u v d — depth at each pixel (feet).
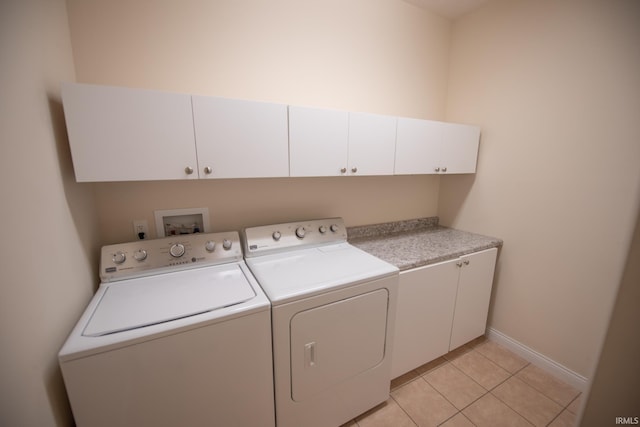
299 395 3.92
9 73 2.36
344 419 4.48
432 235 6.95
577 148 4.99
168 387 3.02
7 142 2.28
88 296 3.72
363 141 5.07
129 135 3.36
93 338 2.71
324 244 5.63
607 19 4.43
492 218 6.63
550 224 5.53
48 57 3.08
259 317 3.41
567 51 4.96
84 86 3.09
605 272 4.83
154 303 3.36
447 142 6.13
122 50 4.03
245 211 5.36
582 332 5.24
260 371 3.55
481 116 6.60
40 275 2.63
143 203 4.54
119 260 3.96
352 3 5.73
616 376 1.95
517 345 6.36
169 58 4.31
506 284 6.48
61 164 3.22
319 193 6.10
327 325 3.94
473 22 6.59
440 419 4.77
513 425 4.64
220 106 3.80
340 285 3.94
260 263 4.67
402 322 5.08
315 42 5.45
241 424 3.56
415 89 6.89
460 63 6.99
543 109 5.41
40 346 2.55
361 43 5.97
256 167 4.17
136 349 2.80
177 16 4.27
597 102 4.66
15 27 2.47
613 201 4.63
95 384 2.68
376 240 6.51
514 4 5.71
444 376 5.74
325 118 4.61
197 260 4.42
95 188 4.21
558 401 5.11
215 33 4.56
